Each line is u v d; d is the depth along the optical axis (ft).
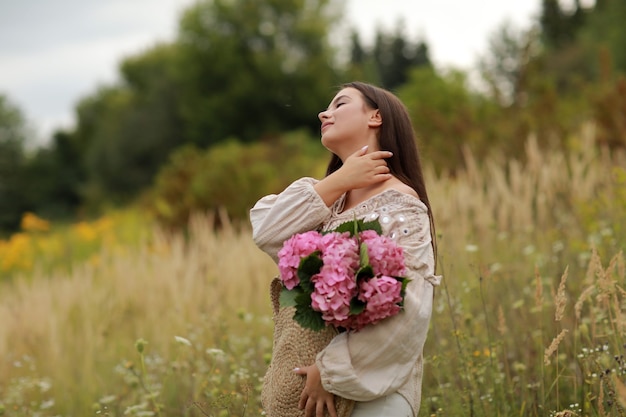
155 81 144.77
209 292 19.60
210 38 124.06
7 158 162.81
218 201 38.88
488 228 19.71
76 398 17.39
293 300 8.22
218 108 123.34
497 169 21.95
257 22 124.47
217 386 13.67
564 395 12.71
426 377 13.89
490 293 16.14
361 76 125.49
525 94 33.58
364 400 8.26
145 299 21.67
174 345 18.47
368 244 8.07
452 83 56.90
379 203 8.95
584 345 12.71
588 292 10.48
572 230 19.12
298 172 44.78
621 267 10.50
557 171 21.35
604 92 30.86
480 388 12.91
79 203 158.71
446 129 33.58
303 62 124.88
